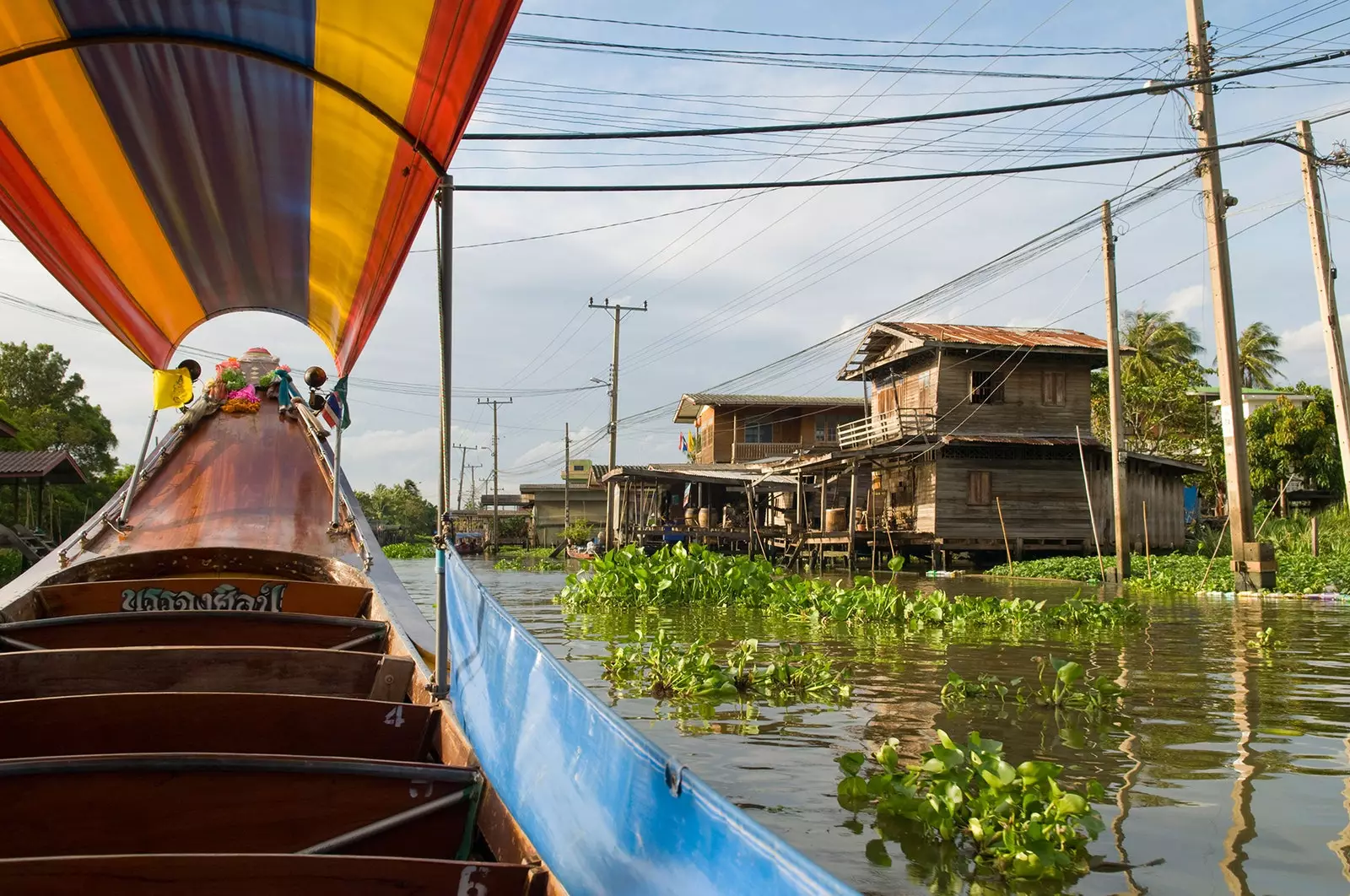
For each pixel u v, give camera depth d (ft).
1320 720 21.36
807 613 43.55
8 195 13.83
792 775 16.96
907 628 39.58
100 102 13.42
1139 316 133.08
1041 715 21.88
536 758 10.62
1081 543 93.97
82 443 124.47
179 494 23.58
